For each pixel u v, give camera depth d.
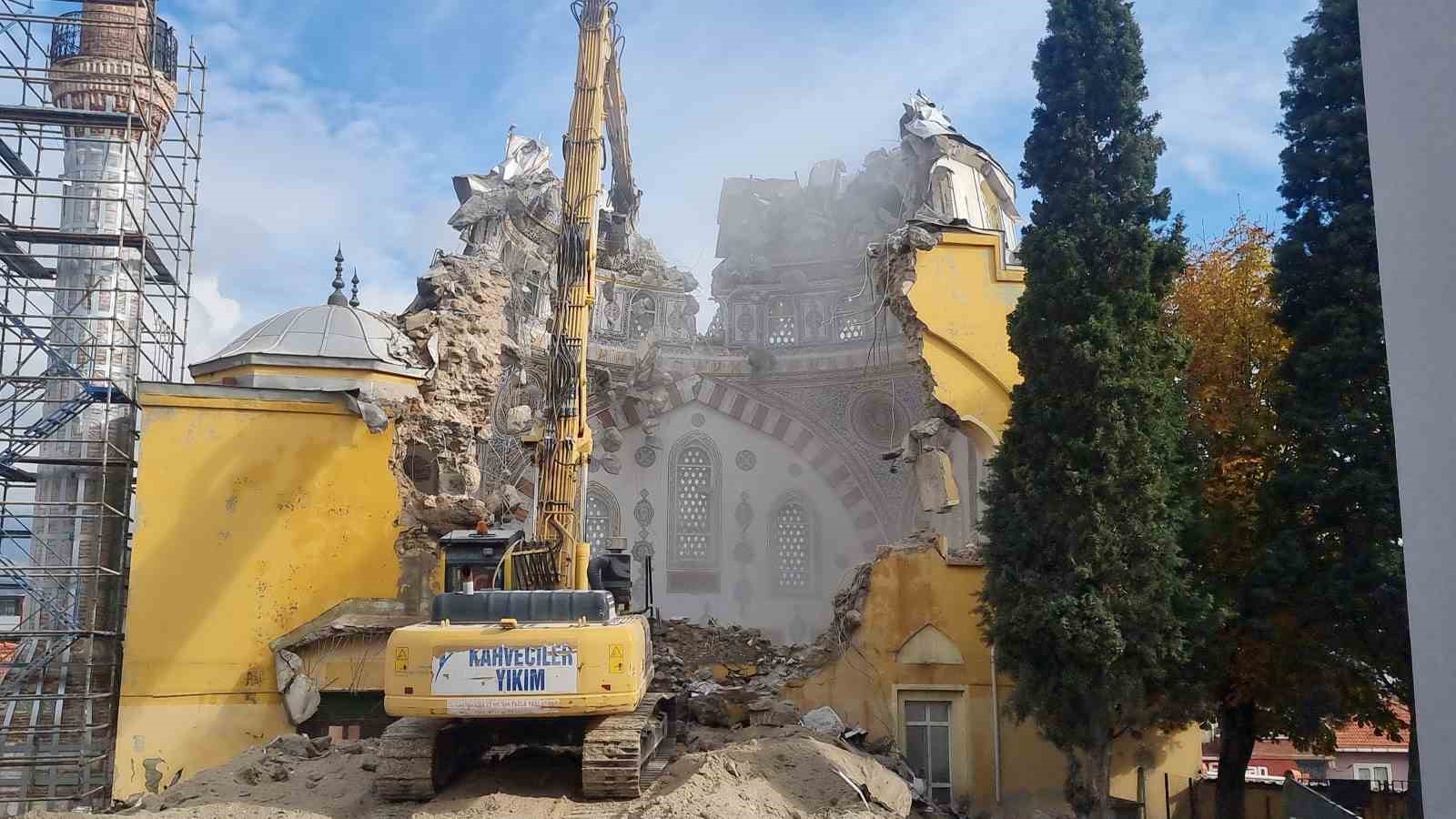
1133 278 14.76
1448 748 6.63
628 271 28.75
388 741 11.96
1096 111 15.55
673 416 28.92
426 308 20.97
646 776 13.06
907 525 27.59
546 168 26.72
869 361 28.00
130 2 22.73
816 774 13.23
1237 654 15.88
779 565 28.39
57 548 21.78
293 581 18.30
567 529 13.68
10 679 20.56
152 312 24.20
